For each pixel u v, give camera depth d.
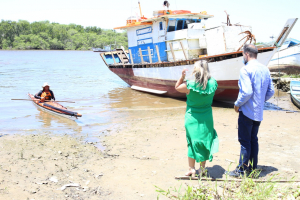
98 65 39.69
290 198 3.78
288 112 10.39
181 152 6.32
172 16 13.98
